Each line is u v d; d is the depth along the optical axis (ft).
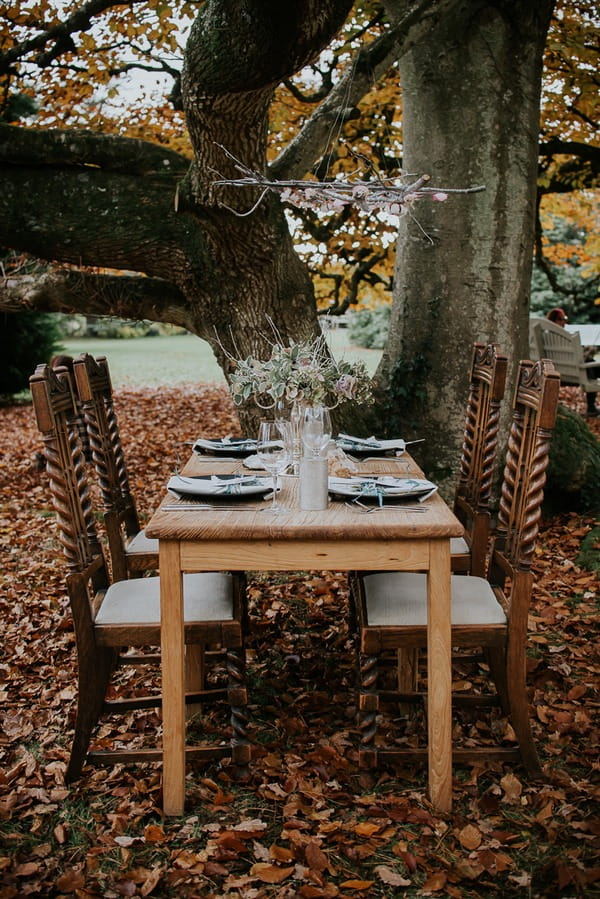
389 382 18.03
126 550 11.64
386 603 9.23
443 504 9.21
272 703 11.07
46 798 8.95
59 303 17.52
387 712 10.80
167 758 8.59
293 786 9.03
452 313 17.37
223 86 11.78
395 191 8.82
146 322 20.25
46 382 8.52
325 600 14.56
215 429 33.53
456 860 7.82
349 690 11.36
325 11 11.06
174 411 38.70
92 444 11.11
